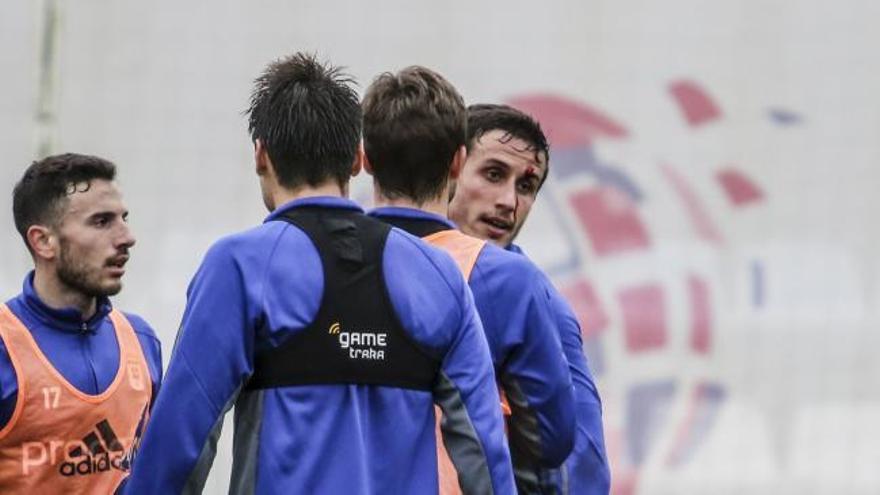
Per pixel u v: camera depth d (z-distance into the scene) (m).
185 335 9.95
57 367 13.55
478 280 11.39
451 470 10.62
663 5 25.19
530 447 11.71
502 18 25.09
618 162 25.14
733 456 24.98
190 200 25.00
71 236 13.76
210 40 25.02
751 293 25.17
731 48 25.17
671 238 25.14
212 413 9.83
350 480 9.97
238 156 25.05
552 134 25.08
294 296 10.08
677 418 25.00
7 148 24.42
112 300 24.78
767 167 25.20
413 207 11.41
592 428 12.79
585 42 25.11
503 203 12.97
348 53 25.05
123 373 13.96
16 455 13.38
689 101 25.16
